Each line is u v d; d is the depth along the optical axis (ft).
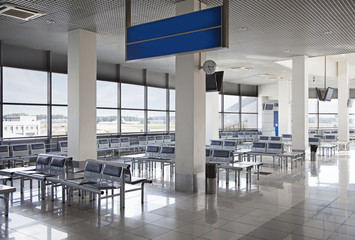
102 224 17.08
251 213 19.17
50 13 25.88
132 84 53.16
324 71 60.85
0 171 25.17
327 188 26.40
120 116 51.16
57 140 42.96
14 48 38.06
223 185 27.73
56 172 23.97
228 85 76.74
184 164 24.76
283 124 72.54
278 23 28.50
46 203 21.44
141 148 53.67
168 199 22.52
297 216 18.57
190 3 23.06
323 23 28.50
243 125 81.15
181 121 24.93
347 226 16.79
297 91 44.39
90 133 30.96
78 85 30.17
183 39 16.92
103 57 44.88
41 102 41.01
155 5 24.13
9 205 20.90
